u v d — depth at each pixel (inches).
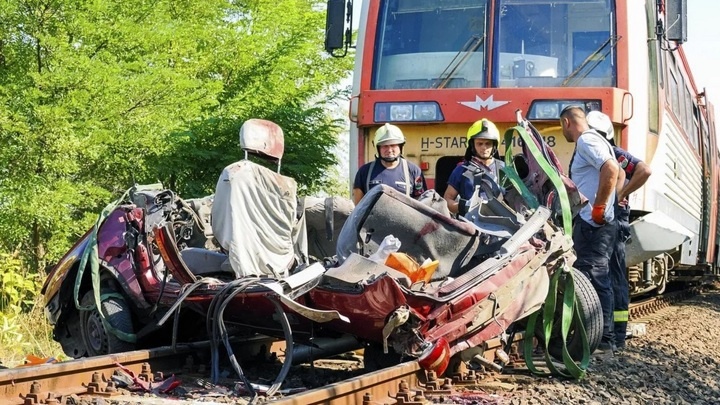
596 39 403.5
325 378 262.2
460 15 413.1
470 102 396.2
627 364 307.1
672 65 518.3
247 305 239.8
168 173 531.8
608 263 328.5
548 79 402.3
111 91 479.8
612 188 309.7
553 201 286.8
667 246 410.0
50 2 472.7
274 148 262.1
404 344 228.1
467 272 237.1
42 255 500.1
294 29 633.0
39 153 463.5
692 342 405.4
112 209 276.8
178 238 278.8
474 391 237.3
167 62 547.5
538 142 285.0
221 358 270.5
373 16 420.5
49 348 363.3
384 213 235.3
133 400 207.3
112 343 271.7
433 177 398.9
